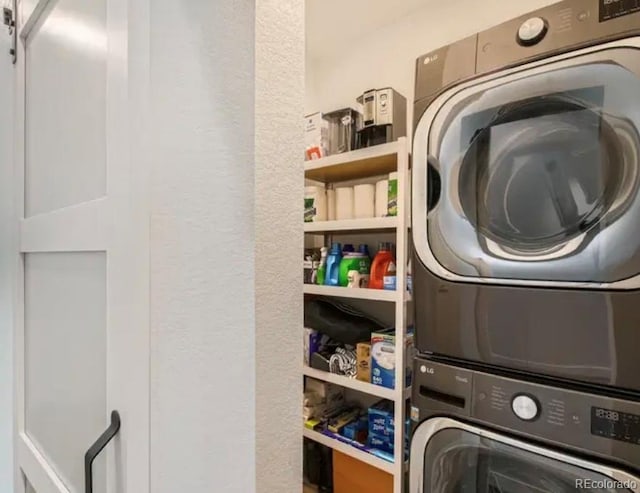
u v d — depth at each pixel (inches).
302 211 22.3
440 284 47.0
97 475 26.4
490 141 43.8
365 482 64.9
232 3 20.7
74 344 31.0
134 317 21.9
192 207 20.8
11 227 47.1
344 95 85.7
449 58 47.0
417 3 71.6
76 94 31.2
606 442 34.1
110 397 24.6
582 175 37.4
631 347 33.5
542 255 39.0
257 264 20.2
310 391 76.1
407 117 71.8
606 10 35.5
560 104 38.7
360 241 80.0
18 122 44.7
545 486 37.7
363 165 70.4
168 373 20.9
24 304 43.6
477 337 43.3
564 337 37.2
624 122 34.5
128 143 22.5
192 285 20.8
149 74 21.0
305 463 75.5
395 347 59.7
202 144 20.7
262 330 20.3
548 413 37.4
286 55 21.8
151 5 21.0
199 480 20.7
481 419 42.1
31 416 41.8
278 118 21.3
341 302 81.1
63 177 33.7
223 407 20.5
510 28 41.9
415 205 50.3
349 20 76.4
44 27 38.3
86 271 28.9
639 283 33.2
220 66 20.7
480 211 44.5
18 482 44.5
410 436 49.8
